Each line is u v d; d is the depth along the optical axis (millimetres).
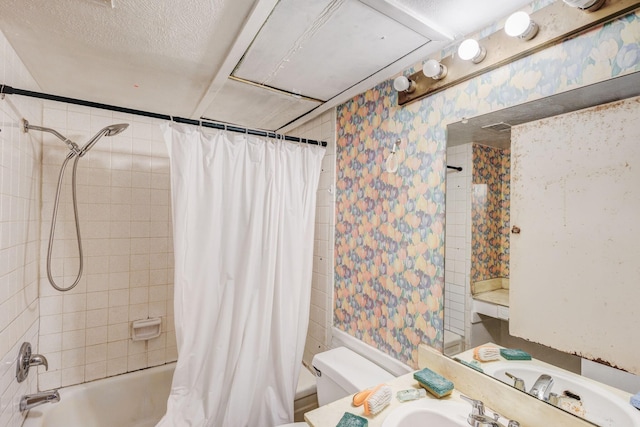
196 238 1423
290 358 1635
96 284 1917
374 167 1557
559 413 830
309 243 1745
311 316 2068
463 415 938
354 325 1673
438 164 1225
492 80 1043
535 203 918
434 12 1002
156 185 2092
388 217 1462
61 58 1309
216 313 1466
